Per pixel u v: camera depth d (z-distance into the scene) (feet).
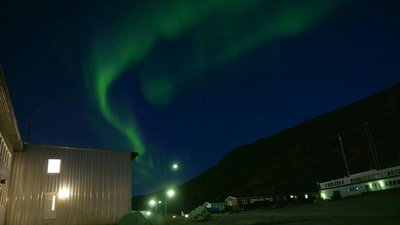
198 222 72.59
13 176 78.07
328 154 396.57
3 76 43.19
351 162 331.16
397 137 338.34
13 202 76.18
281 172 398.01
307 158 415.44
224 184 445.37
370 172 169.17
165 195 123.34
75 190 83.87
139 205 259.80
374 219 49.14
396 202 91.91
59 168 83.56
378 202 101.30
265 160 485.97
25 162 80.23
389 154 301.43
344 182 184.34
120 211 88.12
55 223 79.00
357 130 436.35
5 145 66.90
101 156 90.48
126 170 93.09
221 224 63.77
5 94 48.39
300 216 69.62
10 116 57.00
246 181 417.69
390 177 159.22
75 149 87.20
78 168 85.97
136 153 96.37
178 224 69.62
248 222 63.62
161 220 63.00
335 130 484.74
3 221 71.77
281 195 206.69
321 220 55.31
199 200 387.14
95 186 86.84
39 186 79.92
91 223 83.25
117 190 89.71
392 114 421.18
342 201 143.95
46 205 79.36
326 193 197.57
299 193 209.77
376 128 404.98
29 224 76.28
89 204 84.48
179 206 343.05
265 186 361.51
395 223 42.73
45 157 82.79
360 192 172.76
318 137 487.61
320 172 341.41
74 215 81.82
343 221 50.11
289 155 461.37
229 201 203.41
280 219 65.10
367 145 363.35
